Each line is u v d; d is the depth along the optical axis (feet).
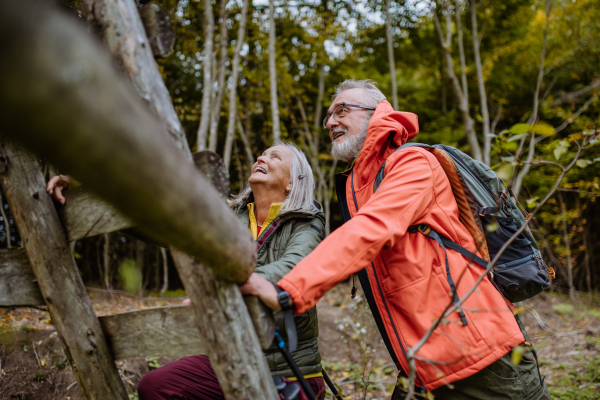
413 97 27.45
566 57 21.93
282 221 5.08
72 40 1.22
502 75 25.67
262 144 24.59
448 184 4.76
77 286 3.52
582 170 20.06
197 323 3.04
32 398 7.06
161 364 9.17
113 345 3.62
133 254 21.77
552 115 21.42
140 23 2.88
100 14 2.75
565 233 20.57
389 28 18.71
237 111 20.20
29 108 1.19
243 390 2.98
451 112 26.04
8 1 1.06
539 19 23.12
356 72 24.81
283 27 22.16
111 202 1.68
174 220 1.84
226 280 2.94
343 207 5.55
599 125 5.00
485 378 4.19
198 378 4.55
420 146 4.83
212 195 2.21
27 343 7.61
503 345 4.16
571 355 11.55
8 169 3.35
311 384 4.75
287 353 3.53
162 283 23.47
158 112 2.74
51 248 3.43
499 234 4.63
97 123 1.29
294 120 21.54
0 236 15.02
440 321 3.27
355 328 8.89
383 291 4.57
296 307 3.47
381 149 5.06
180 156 1.80
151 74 2.79
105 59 1.41
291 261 4.34
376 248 3.83
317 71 24.97
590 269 24.59
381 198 4.17
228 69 20.22
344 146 5.67
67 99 1.20
